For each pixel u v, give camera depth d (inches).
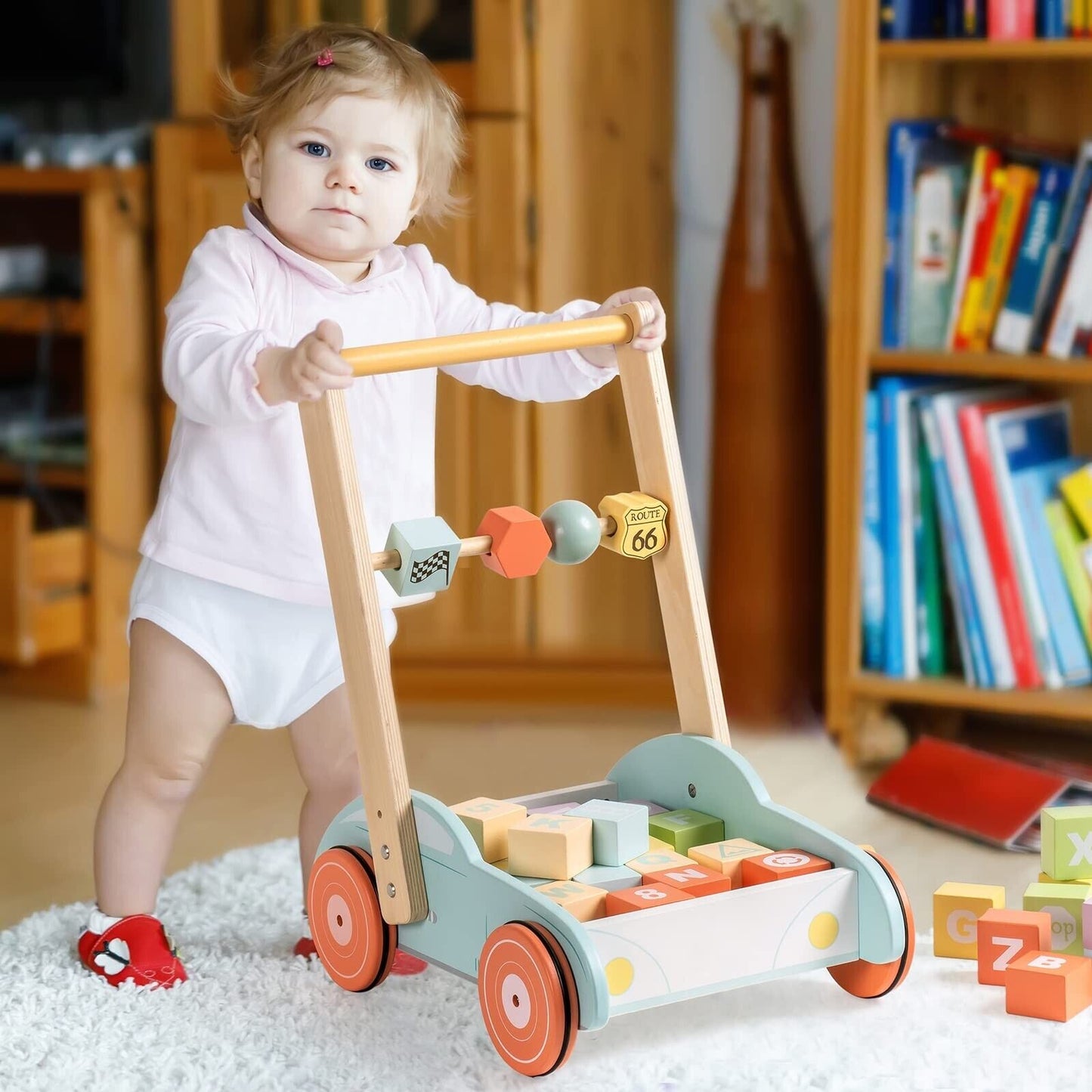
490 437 83.0
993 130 78.4
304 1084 42.6
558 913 40.8
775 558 81.4
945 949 51.1
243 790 71.9
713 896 42.8
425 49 81.4
